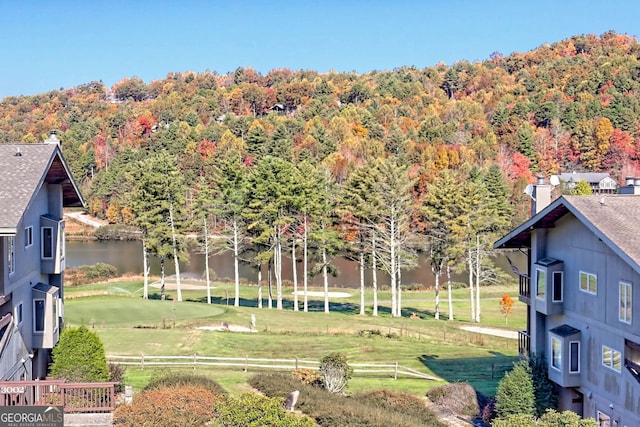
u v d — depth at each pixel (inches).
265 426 789.9
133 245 3902.6
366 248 2101.4
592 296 959.0
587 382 971.9
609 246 856.9
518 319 2139.5
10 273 903.7
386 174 2065.7
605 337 925.2
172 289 2605.8
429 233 2130.9
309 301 2456.9
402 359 1405.0
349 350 1453.0
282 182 2076.8
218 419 834.2
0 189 879.1
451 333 1753.2
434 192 2084.2
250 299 2455.7
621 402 884.6
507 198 3585.1
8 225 799.1
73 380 952.3
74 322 1600.6
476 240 2076.8
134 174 2352.4
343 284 2876.5
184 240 2247.8
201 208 2258.9
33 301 1026.1
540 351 1089.4
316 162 4274.1
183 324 1600.6
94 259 3344.0
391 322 1861.5
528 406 998.4
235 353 1363.2
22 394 818.2
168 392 907.4
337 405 936.3
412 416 989.2
